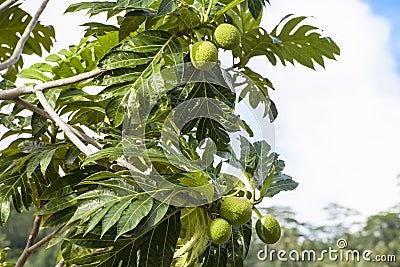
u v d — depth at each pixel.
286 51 4.38
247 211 3.44
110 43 4.36
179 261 3.83
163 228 3.65
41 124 4.41
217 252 3.83
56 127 4.55
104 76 3.71
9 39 5.31
